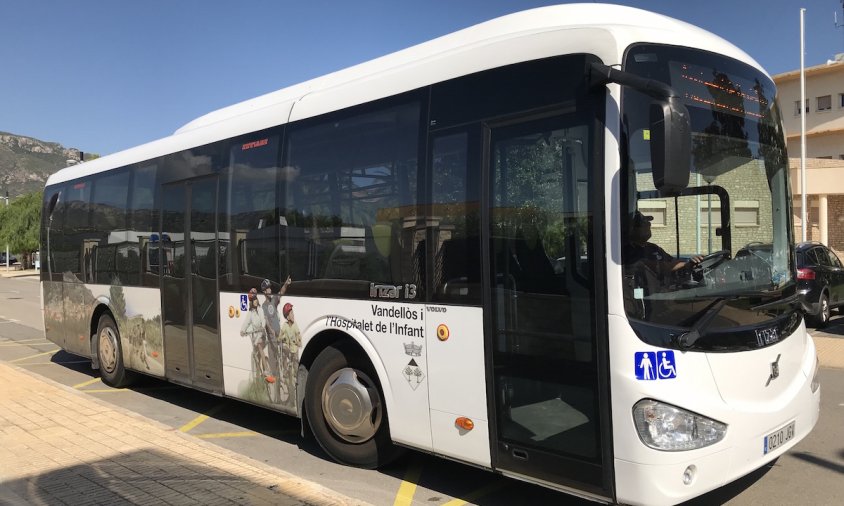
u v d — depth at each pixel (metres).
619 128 3.61
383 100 4.98
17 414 6.55
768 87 4.65
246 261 6.19
